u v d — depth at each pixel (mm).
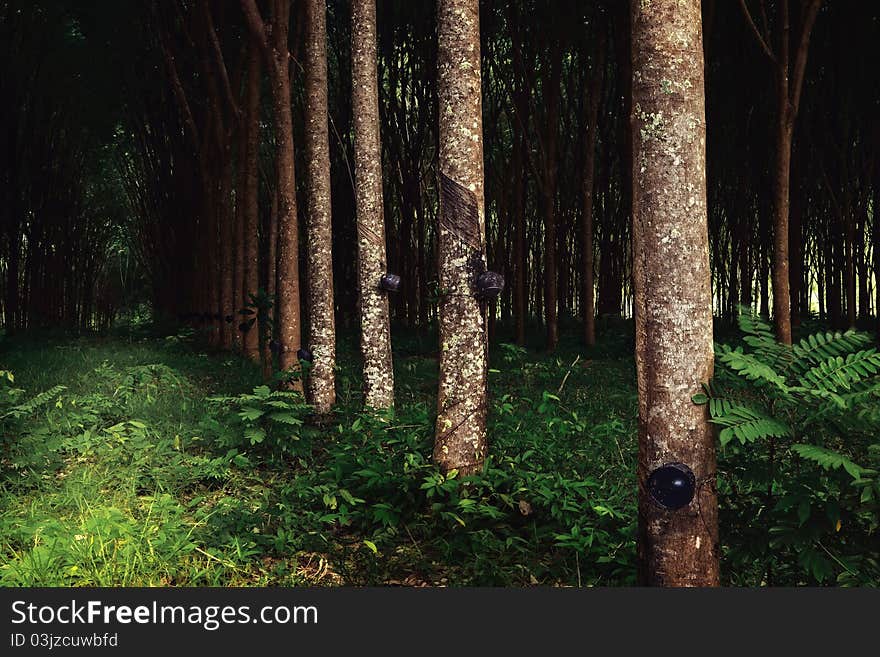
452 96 5277
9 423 6055
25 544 4207
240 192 14570
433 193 20078
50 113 18844
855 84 14766
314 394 8141
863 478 3162
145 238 26094
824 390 3258
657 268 3197
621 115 16953
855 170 16406
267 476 5934
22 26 16859
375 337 7836
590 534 4367
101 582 3779
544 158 15250
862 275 17938
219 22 15211
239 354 14070
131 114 20094
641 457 3307
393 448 5945
